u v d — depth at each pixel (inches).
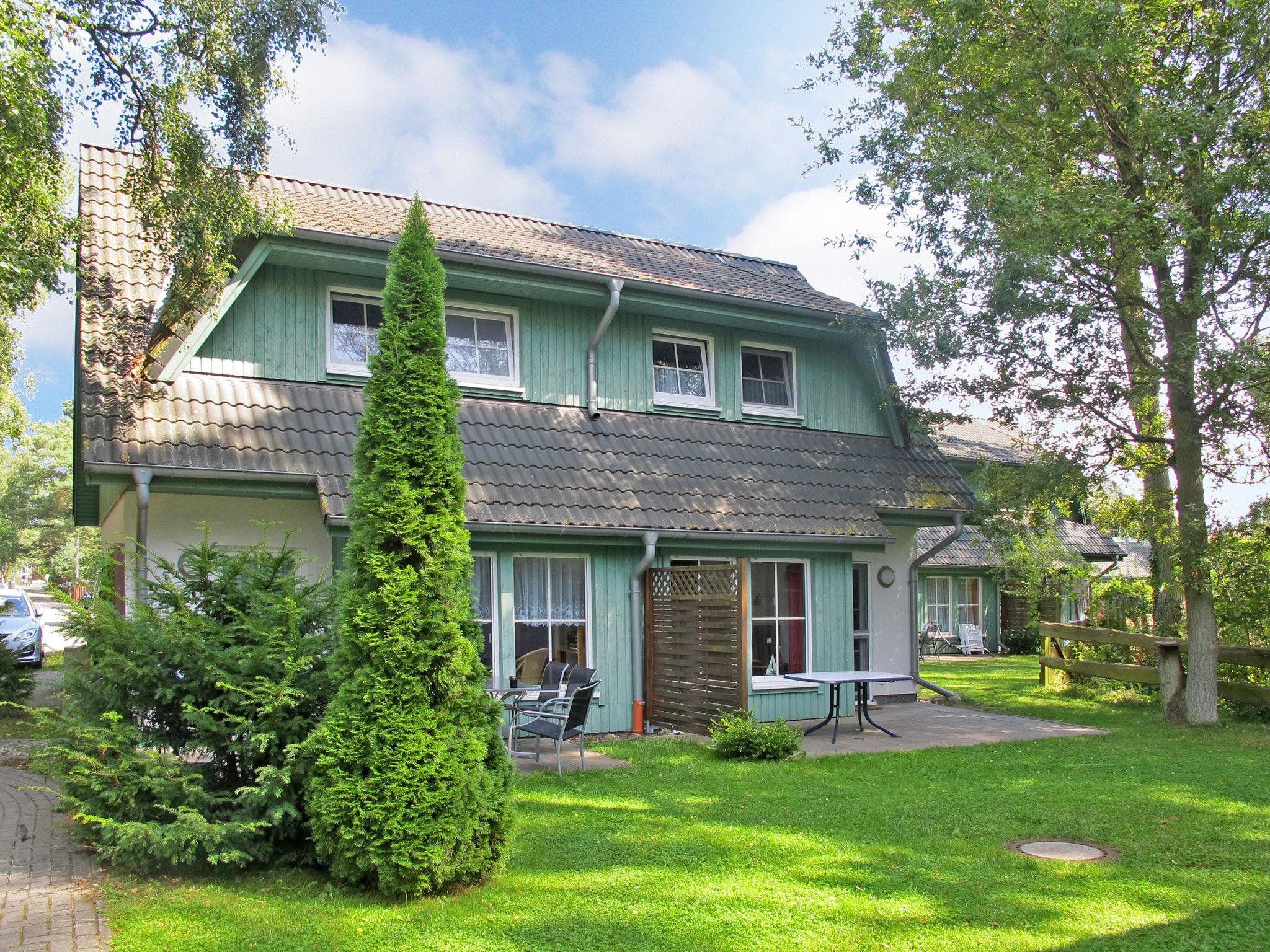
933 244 518.0
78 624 231.6
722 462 495.2
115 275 402.0
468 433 429.4
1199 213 457.4
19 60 317.7
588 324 491.8
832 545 501.0
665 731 449.4
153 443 345.1
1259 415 448.1
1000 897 202.5
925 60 521.0
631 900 201.3
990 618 1104.2
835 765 360.2
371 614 209.6
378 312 446.0
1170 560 498.9
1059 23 437.4
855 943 176.9
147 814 219.8
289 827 221.6
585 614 447.2
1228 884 211.2
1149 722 491.8
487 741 219.8
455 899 202.7
